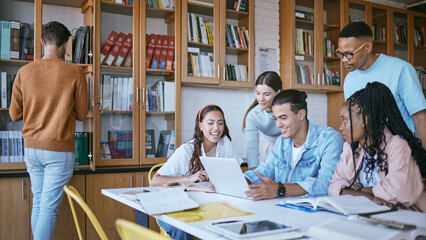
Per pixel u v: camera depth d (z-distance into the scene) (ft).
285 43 14.03
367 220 3.69
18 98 9.05
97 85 10.55
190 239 6.68
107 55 10.80
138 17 11.32
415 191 4.61
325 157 6.21
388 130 5.03
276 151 7.04
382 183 4.71
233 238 3.33
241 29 13.02
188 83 12.21
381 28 15.96
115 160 10.91
